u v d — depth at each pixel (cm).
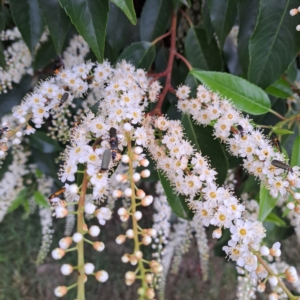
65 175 18
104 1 19
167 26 29
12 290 54
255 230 17
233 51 31
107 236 56
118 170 32
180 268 56
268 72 24
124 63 25
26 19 26
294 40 23
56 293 14
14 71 32
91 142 20
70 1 19
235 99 24
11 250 56
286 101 32
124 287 54
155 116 23
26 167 42
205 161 21
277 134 24
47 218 44
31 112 22
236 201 18
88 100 30
